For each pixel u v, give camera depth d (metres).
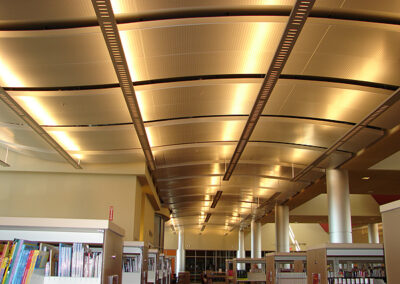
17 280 4.03
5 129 12.45
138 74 9.33
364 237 38.84
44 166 16.08
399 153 16.75
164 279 17.30
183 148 15.11
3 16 7.31
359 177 17.91
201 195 25.02
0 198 16.03
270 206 27.73
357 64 8.95
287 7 7.50
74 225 4.72
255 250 34.72
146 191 19.78
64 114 11.36
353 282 9.04
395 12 7.46
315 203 27.53
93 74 9.16
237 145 13.62
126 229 16.03
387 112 10.95
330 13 7.71
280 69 8.00
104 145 14.01
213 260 45.56
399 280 4.03
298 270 14.86
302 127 12.80
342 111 11.34
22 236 4.86
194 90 10.37
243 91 10.49
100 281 4.58
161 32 7.85
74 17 7.43
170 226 41.53
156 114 11.74
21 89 10.20
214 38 8.13
